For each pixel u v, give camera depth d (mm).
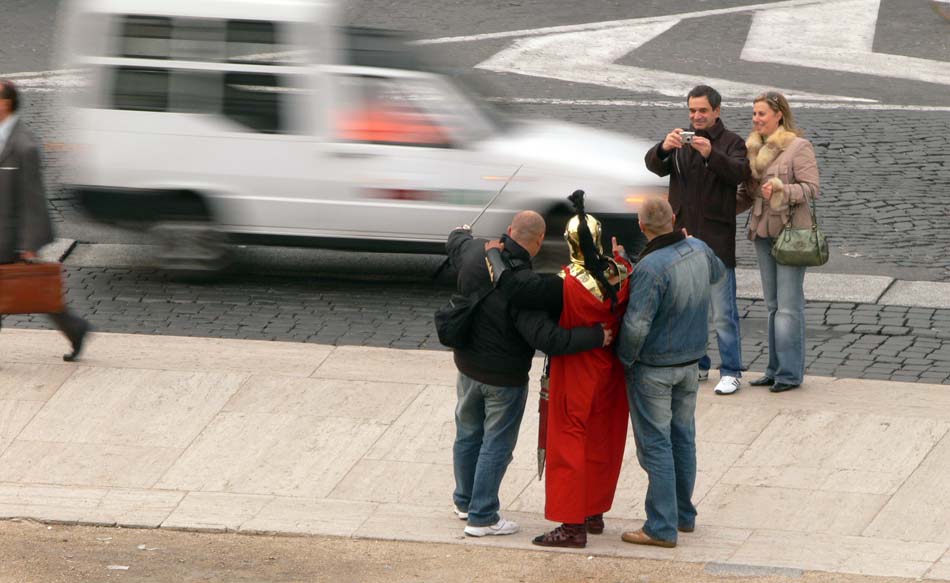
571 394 28641
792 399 35969
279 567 28641
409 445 34812
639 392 28672
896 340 41625
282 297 46219
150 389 37469
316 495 32938
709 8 99062
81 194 46000
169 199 45969
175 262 46500
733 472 32906
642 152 47156
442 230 45406
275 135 45219
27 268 37469
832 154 63062
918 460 32719
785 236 35062
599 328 28109
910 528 30281
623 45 87062
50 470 34250
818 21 94625
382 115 45156
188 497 32812
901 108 71875
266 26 44969
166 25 45188
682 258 28062
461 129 45312
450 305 29109
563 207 45219
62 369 38469
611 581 27656
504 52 84500
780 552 29250
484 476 29719
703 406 35656
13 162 36875
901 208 55781
